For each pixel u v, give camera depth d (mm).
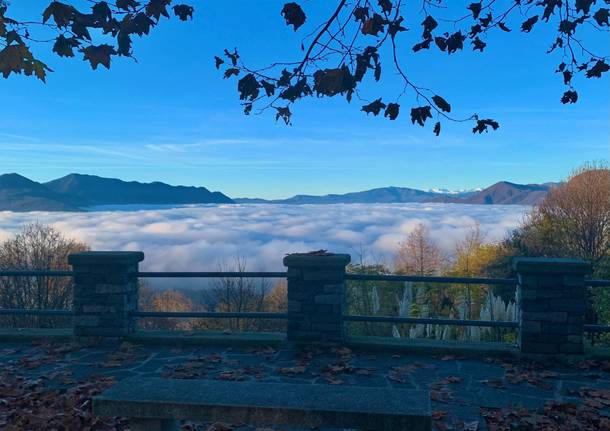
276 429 4770
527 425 4660
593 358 6516
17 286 34188
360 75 4438
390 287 21953
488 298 17828
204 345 7391
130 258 7605
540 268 6535
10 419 4906
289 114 4777
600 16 4613
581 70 4945
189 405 3389
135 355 6977
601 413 4941
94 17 4055
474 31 4906
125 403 3453
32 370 6434
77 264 7559
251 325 29078
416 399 3469
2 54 4246
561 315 6543
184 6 4348
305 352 7020
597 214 39656
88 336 7566
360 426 3238
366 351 7082
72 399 5301
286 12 4098
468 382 5875
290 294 7262
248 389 3676
